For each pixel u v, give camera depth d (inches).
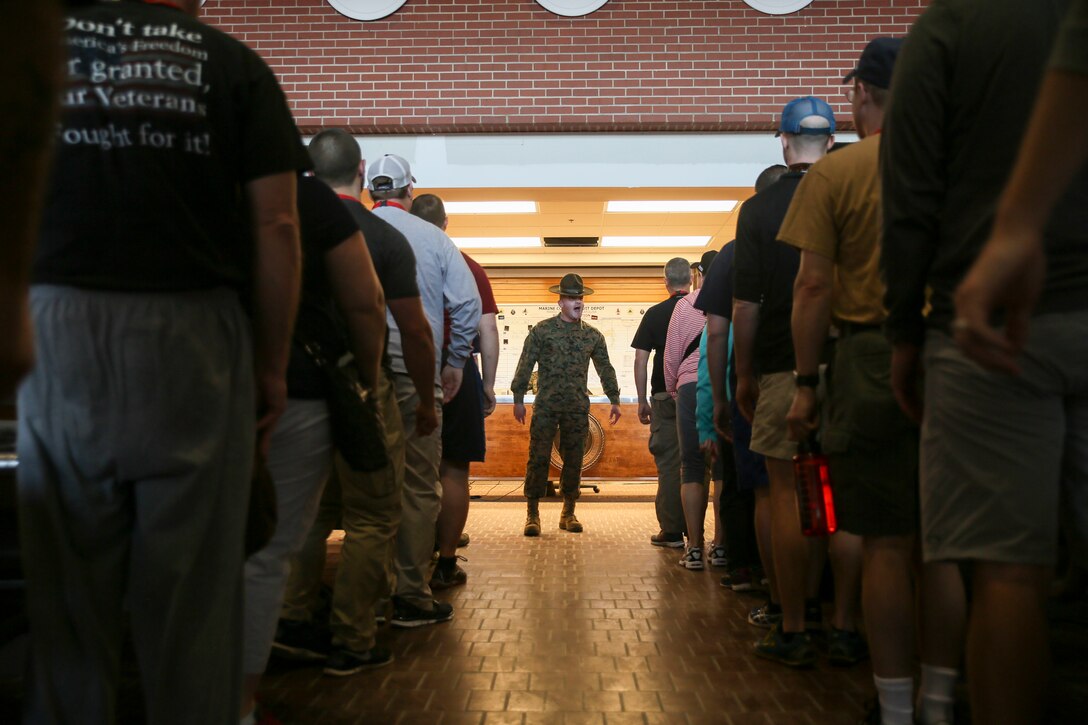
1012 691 53.8
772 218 118.4
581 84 327.3
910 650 80.7
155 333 51.2
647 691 105.9
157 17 53.9
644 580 184.2
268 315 58.9
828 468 84.9
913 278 62.5
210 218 54.5
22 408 50.8
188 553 52.4
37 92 24.0
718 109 325.4
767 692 105.2
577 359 269.0
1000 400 53.9
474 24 328.8
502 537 256.7
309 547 120.1
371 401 86.0
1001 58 58.8
